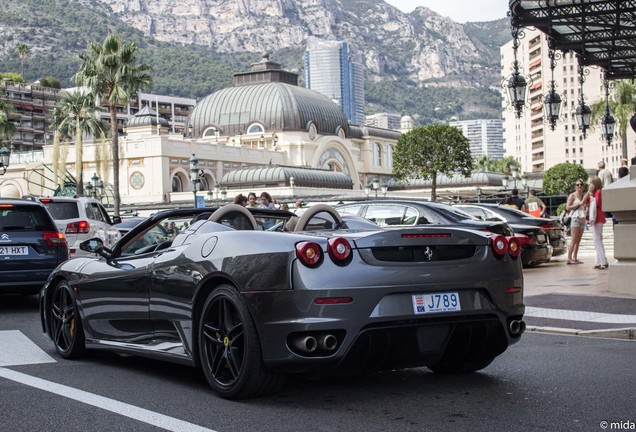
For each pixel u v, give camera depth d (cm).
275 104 9912
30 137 15050
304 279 552
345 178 8800
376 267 568
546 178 9762
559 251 2155
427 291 580
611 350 810
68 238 1827
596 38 1592
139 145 7900
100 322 754
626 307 1113
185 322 636
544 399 586
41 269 1200
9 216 1204
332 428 512
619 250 1281
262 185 7900
